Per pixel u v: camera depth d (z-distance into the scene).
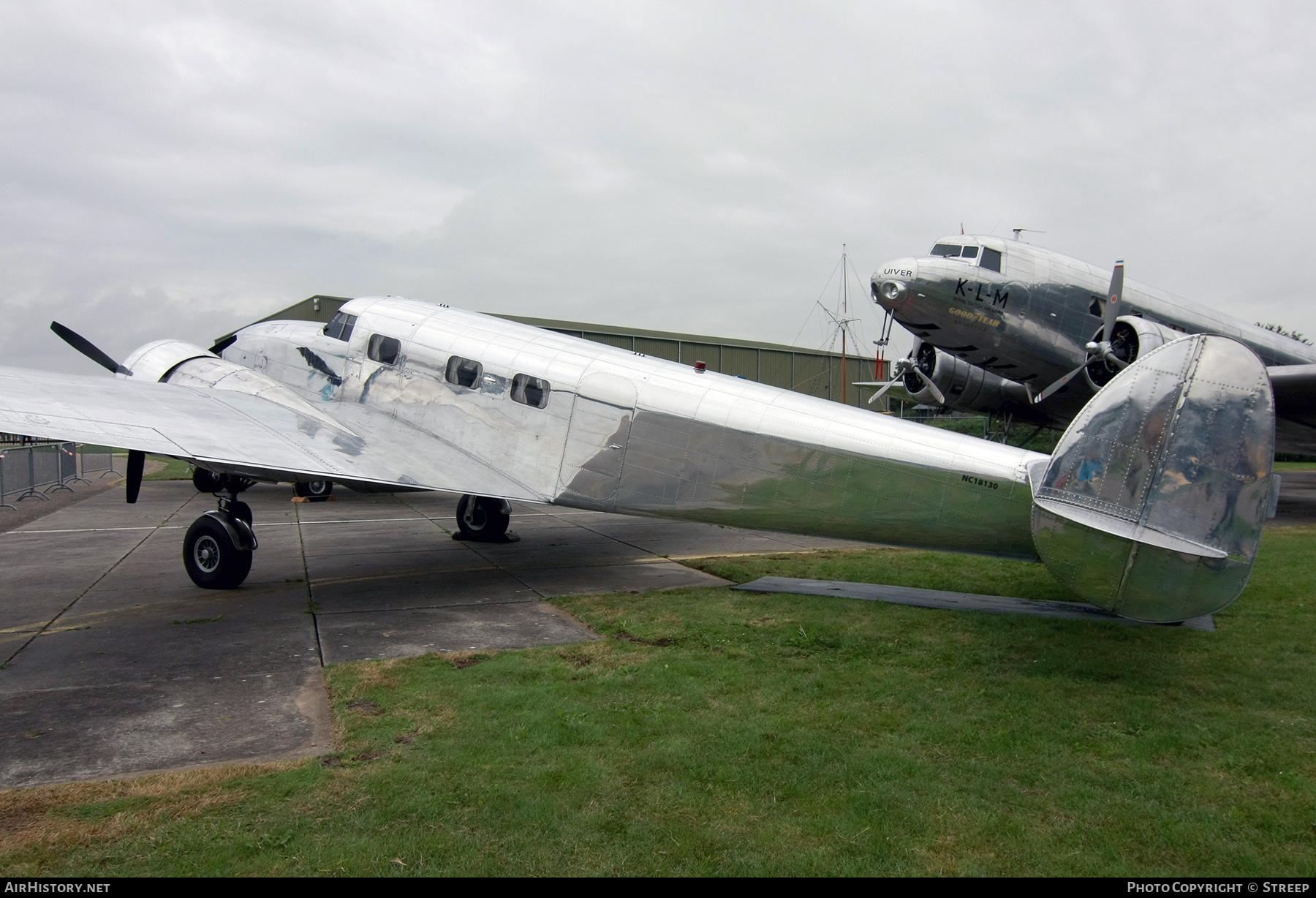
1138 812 3.56
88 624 6.79
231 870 3.04
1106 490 5.38
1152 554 5.23
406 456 8.70
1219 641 6.36
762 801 3.63
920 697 5.03
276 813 3.47
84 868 3.04
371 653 5.94
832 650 6.07
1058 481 5.52
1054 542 5.52
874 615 7.19
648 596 8.00
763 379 38.28
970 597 8.01
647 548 11.25
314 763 4.00
